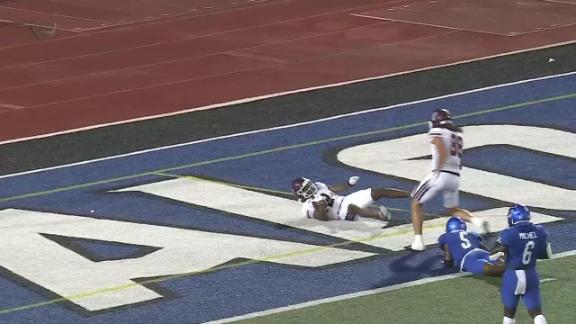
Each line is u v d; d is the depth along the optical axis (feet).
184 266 105.50
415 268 104.12
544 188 121.80
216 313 96.37
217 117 149.69
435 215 115.96
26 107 156.87
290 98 156.25
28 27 198.39
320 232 112.57
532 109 147.64
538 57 171.12
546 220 113.60
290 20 196.95
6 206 121.08
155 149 138.31
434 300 97.35
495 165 128.36
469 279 101.40
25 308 98.12
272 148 136.67
